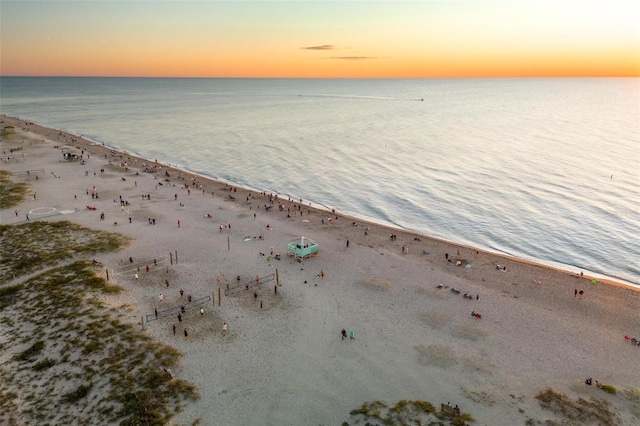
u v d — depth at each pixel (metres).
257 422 28.20
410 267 52.72
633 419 28.66
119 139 148.88
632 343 37.81
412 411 29.00
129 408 28.59
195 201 78.25
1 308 40.56
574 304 44.59
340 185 93.94
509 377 32.91
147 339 36.25
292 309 42.25
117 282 46.38
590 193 83.25
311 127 178.88
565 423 28.14
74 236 58.59
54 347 34.84
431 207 78.88
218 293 43.44
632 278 52.72
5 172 92.25
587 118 197.50
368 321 40.53
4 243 55.59
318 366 33.97
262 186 94.31
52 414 28.27
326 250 57.41
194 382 31.66
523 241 63.97
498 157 116.31
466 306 43.62
